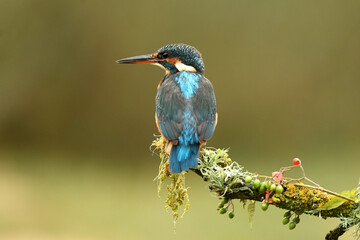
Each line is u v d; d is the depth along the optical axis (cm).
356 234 386
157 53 638
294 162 395
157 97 563
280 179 395
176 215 460
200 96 550
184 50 625
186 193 457
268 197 395
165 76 634
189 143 518
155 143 533
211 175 414
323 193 393
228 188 404
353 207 387
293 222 400
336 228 399
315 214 395
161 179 475
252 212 404
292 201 393
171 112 532
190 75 577
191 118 529
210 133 538
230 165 414
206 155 451
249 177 398
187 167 448
